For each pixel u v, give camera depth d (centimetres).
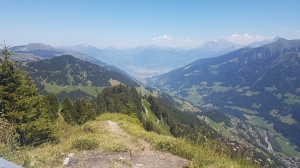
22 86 1692
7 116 1546
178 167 930
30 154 883
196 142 1234
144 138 1512
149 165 930
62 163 852
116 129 2091
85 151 1020
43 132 1602
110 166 837
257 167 1015
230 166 923
